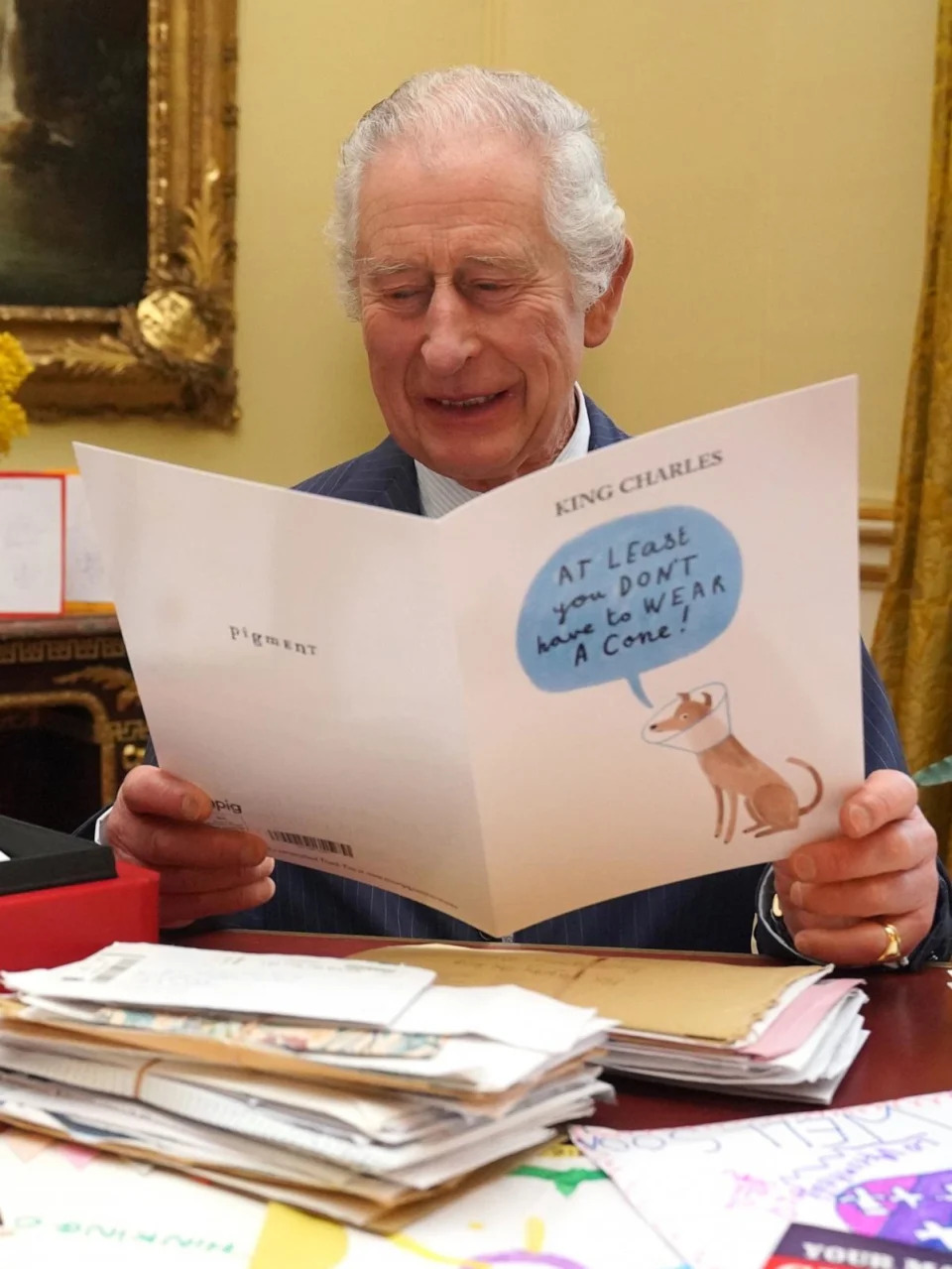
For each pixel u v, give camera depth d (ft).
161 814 3.43
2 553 7.97
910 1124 2.44
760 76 9.00
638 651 2.82
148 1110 2.31
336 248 4.39
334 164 9.61
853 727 2.98
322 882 4.27
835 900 3.22
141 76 8.84
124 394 8.93
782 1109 2.52
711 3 9.17
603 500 2.65
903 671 7.77
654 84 9.46
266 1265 1.96
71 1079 2.40
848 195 8.64
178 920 3.57
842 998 2.83
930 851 3.24
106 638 8.17
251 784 3.32
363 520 2.70
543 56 9.88
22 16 8.50
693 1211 2.10
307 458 9.66
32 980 2.50
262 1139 2.18
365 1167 2.04
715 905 4.16
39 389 8.66
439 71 4.27
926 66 8.25
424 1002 2.37
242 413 9.40
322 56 9.50
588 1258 1.99
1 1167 2.27
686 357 9.46
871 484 8.60
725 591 2.78
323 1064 2.15
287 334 9.52
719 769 3.00
